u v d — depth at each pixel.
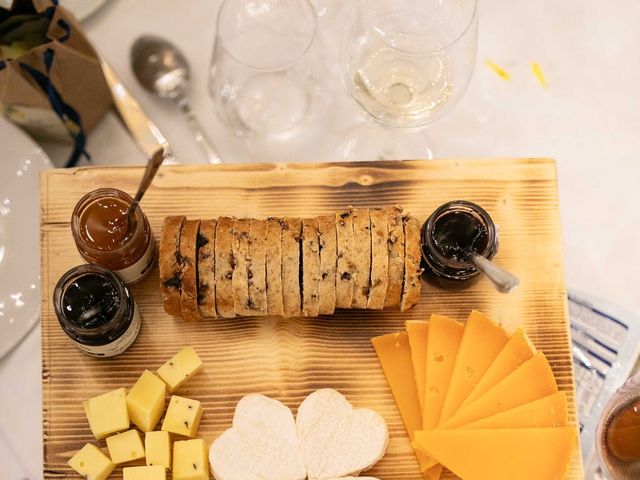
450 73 0.50
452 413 0.47
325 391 0.49
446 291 0.51
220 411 0.49
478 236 0.48
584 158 0.57
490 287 0.51
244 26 0.55
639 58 0.57
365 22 0.50
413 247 0.47
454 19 0.51
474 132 0.57
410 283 0.47
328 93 0.57
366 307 0.48
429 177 0.53
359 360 0.50
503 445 0.45
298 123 0.57
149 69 0.56
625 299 0.56
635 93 0.57
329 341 0.50
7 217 0.53
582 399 0.54
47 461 0.49
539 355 0.48
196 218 0.52
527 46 0.58
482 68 0.57
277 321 0.50
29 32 0.50
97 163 0.55
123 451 0.47
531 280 0.52
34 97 0.50
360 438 0.48
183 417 0.48
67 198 0.52
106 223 0.47
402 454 0.49
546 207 0.53
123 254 0.46
